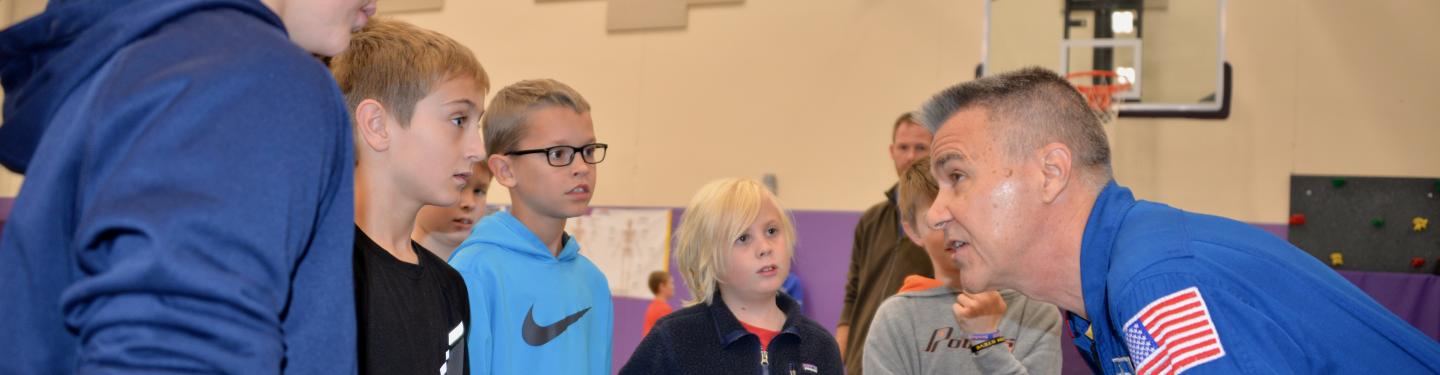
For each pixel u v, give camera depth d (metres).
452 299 1.47
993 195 1.39
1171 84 5.56
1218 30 5.52
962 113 1.45
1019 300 2.29
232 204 0.72
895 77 6.05
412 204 1.42
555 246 2.08
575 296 2.00
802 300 5.85
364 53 1.40
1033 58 5.70
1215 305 1.12
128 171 0.70
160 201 0.69
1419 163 5.30
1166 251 1.18
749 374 2.04
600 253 6.52
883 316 2.29
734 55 6.40
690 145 6.42
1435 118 5.30
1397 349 1.14
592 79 6.70
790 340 2.12
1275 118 5.47
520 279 1.88
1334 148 5.40
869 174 6.01
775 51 6.31
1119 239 1.29
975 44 5.92
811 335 2.18
